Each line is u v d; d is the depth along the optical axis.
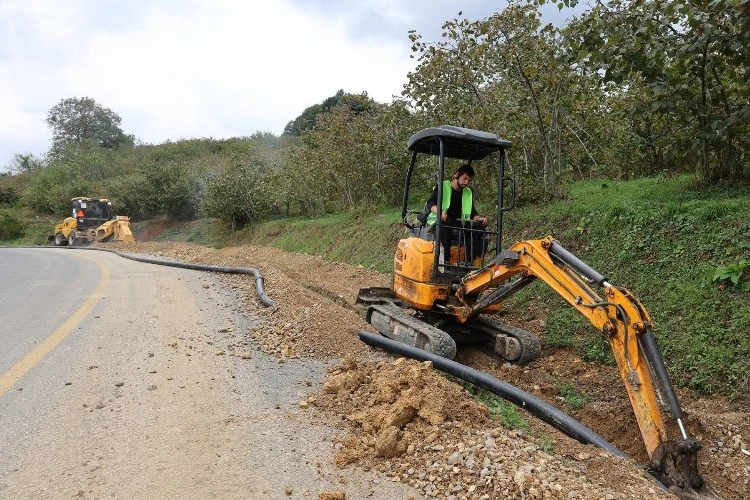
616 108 11.41
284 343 7.01
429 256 6.91
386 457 4.10
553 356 6.82
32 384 5.63
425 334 6.29
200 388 5.53
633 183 10.59
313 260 15.66
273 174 26.25
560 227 9.11
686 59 7.43
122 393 5.38
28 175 56.81
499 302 6.43
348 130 18.03
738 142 7.99
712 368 5.49
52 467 3.97
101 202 31.89
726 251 6.42
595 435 4.33
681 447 3.79
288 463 4.04
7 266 17.80
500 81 11.08
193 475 3.86
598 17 7.71
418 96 11.80
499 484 3.58
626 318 4.37
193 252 21.02
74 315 8.86
